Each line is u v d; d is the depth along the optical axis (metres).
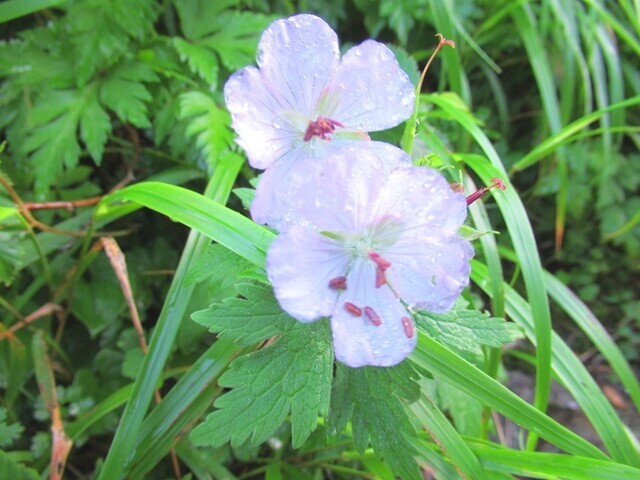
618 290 0.18
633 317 0.17
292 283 0.06
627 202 0.17
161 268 0.14
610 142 0.17
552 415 0.15
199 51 0.13
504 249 0.15
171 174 0.13
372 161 0.06
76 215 0.13
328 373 0.07
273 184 0.07
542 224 0.18
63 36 0.13
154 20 0.13
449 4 0.14
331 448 0.12
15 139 0.12
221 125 0.12
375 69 0.07
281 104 0.07
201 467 0.11
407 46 0.17
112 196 0.10
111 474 0.09
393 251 0.07
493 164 0.12
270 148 0.07
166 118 0.13
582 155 0.17
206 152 0.12
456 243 0.07
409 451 0.08
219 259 0.08
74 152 0.12
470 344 0.08
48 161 0.12
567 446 0.08
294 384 0.07
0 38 0.14
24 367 0.11
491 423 0.13
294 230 0.06
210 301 0.11
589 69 0.17
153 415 0.09
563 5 0.16
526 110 0.18
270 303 0.07
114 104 0.12
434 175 0.06
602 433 0.10
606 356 0.12
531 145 0.18
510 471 0.09
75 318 0.13
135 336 0.13
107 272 0.13
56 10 0.14
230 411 0.07
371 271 0.07
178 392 0.09
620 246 0.18
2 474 0.09
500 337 0.08
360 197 0.07
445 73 0.16
